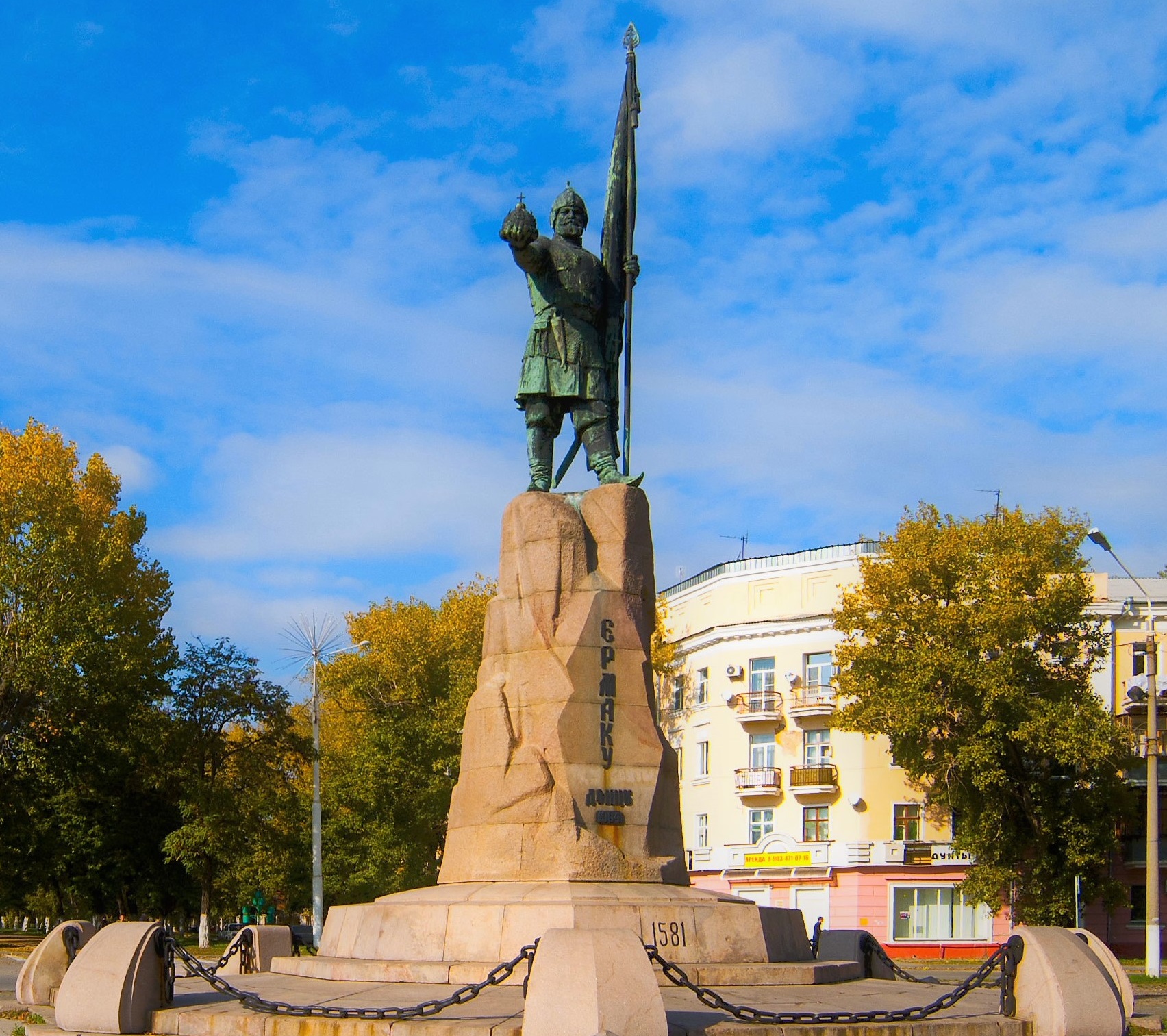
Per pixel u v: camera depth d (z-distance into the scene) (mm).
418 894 14531
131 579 39219
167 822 41438
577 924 12836
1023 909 37438
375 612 47375
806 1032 10383
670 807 15062
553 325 16781
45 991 14844
